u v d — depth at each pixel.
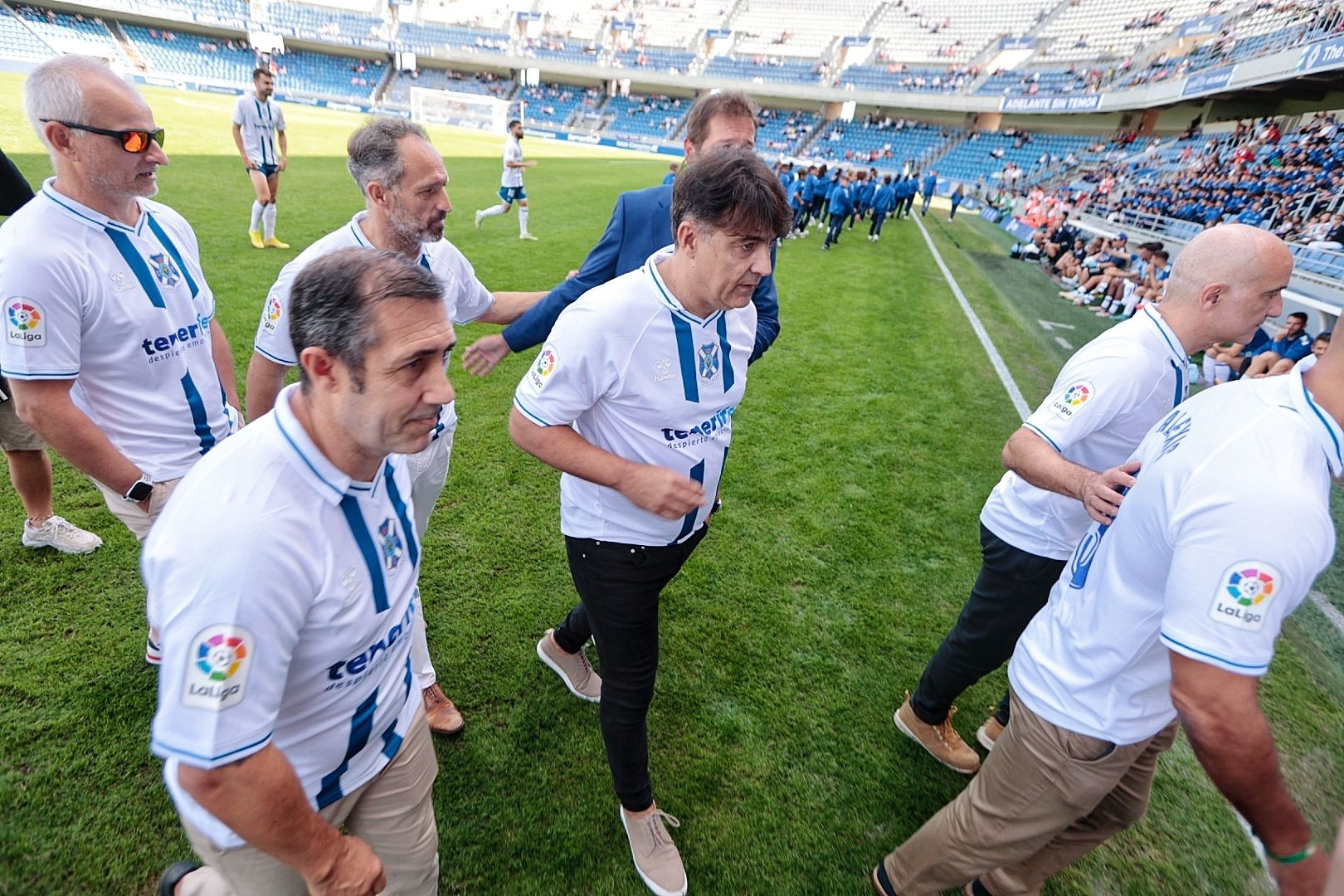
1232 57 23.80
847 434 5.08
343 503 1.11
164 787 2.02
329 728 1.25
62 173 1.78
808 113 47.06
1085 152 31.91
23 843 1.83
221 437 2.23
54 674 2.33
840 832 2.15
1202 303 1.66
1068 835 1.71
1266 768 1.09
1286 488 1.04
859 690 2.70
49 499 2.81
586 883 1.94
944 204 31.12
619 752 1.87
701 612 3.04
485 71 52.22
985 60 41.03
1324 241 11.04
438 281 1.07
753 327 1.76
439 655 2.64
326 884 1.13
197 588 0.95
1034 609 2.03
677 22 52.50
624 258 2.37
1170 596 1.13
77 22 39.75
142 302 1.92
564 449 1.55
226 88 39.62
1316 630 3.33
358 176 2.00
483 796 2.14
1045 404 1.78
